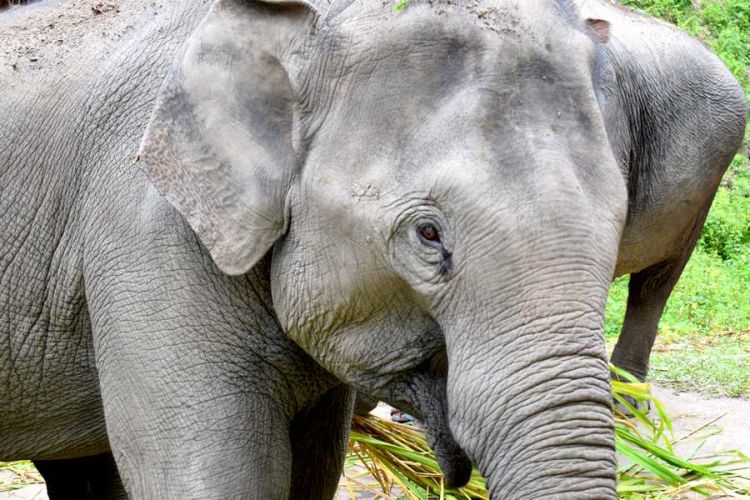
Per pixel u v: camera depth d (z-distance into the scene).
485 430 2.84
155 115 3.29
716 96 6.96
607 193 2.92
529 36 3.01
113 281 3.57
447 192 2.89
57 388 3.97
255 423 3.53
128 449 3.59
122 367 3.56
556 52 3.02
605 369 2.79
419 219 2.95
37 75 3.94
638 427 6.42
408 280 3.01
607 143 3.00
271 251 3.41
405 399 3.29
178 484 3.47
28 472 6.19
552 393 2.75
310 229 3.18
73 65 3.89
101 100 3.75
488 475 2.85
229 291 3.47
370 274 3.10
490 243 2.84
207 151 3.25
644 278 7.21
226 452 3.46
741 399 6.93
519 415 2.78
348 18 3.14
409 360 3.19
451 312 2.94
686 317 9.15
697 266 10.06
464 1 3.06
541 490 2.72
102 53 3.86
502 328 2.83
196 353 3.47
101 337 3.63
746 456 5.54
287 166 3.21
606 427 2.75
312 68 3.15
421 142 2.97
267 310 3.51
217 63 3.26
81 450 4.13
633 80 6.70
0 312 3.92
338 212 3.09
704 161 6.93
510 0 3.09
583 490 2.70
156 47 3.74
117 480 4.88
